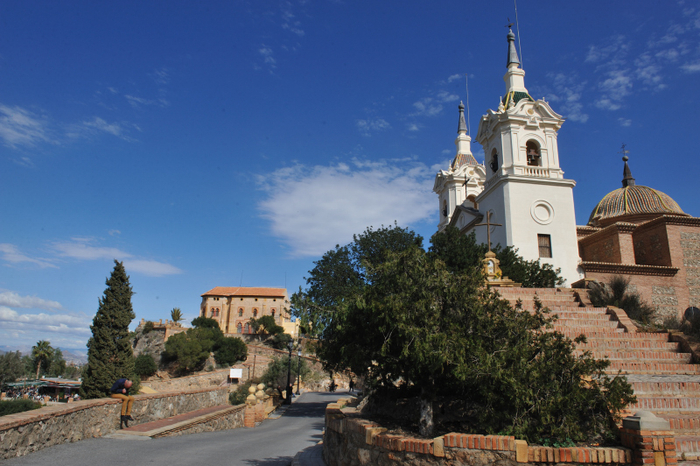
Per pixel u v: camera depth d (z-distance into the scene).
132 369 40.88
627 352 15.96
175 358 83.19
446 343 8.64
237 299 123.56
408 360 9.30
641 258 40.66
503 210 39.22
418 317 9.38
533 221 38.59
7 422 10.02
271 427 24.02
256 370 81.94
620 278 33.62
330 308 11.70
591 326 18.19
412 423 10.27
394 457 8.20
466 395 10.23
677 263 37.53
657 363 14.88
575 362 8.73
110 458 10.87
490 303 9.77
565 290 23.50
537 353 9.19
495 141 42.31
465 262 29.88
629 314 24.08
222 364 85.06
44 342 94.75
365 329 10.38
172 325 96.69
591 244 41.59
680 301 36.31
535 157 41.50
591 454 7.22
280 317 122.06
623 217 46.09
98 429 13.95
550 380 8.52
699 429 9.69
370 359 10.77
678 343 16.84
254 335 106.31
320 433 20.98
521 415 8.33
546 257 38.12
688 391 12.03
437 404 10.62
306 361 76.06
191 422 17.59
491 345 9.27
